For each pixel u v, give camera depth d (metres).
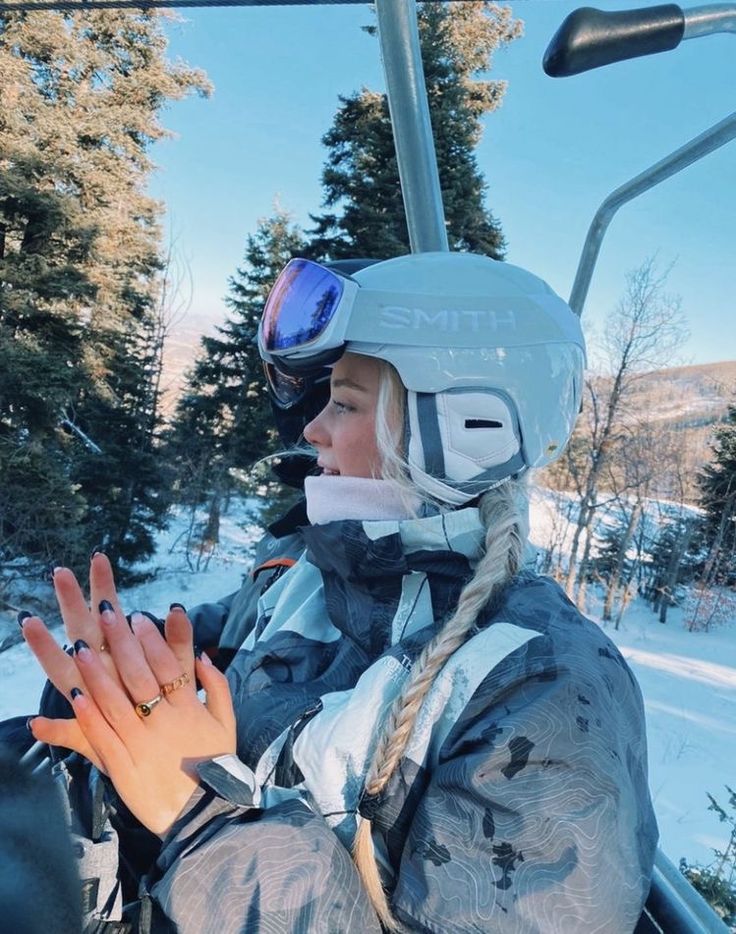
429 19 13.04
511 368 0.91
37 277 11.26
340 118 15.19
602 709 0.73
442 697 0.77
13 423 11.37
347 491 0.95
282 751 0.88
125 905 0.88
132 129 14.82
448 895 0.66
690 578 23.67
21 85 11.55
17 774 0.84
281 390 1.38
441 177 13.02
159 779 0.74
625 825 0.68
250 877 0.68
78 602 0.76
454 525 0.90
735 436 22.78
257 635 1.12
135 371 15.09
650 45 0.87
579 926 0.63
